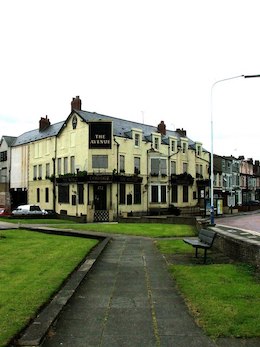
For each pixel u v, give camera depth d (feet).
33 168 160.45
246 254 37.65
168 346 18.34
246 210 182.50
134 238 63.41
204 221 78.33
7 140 181.06
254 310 22.68
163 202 148.56
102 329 20.66
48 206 148.97
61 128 143.13
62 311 23.63
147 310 23.99
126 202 134.31
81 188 132.26
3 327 19.76
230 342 18.62
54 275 32.27
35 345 17.95
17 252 45.52
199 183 166.40
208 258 42.32
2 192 179.01
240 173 226.79
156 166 146.82
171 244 54.60
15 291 26.78
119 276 34.04
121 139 134.41
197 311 22.97
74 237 64.59
